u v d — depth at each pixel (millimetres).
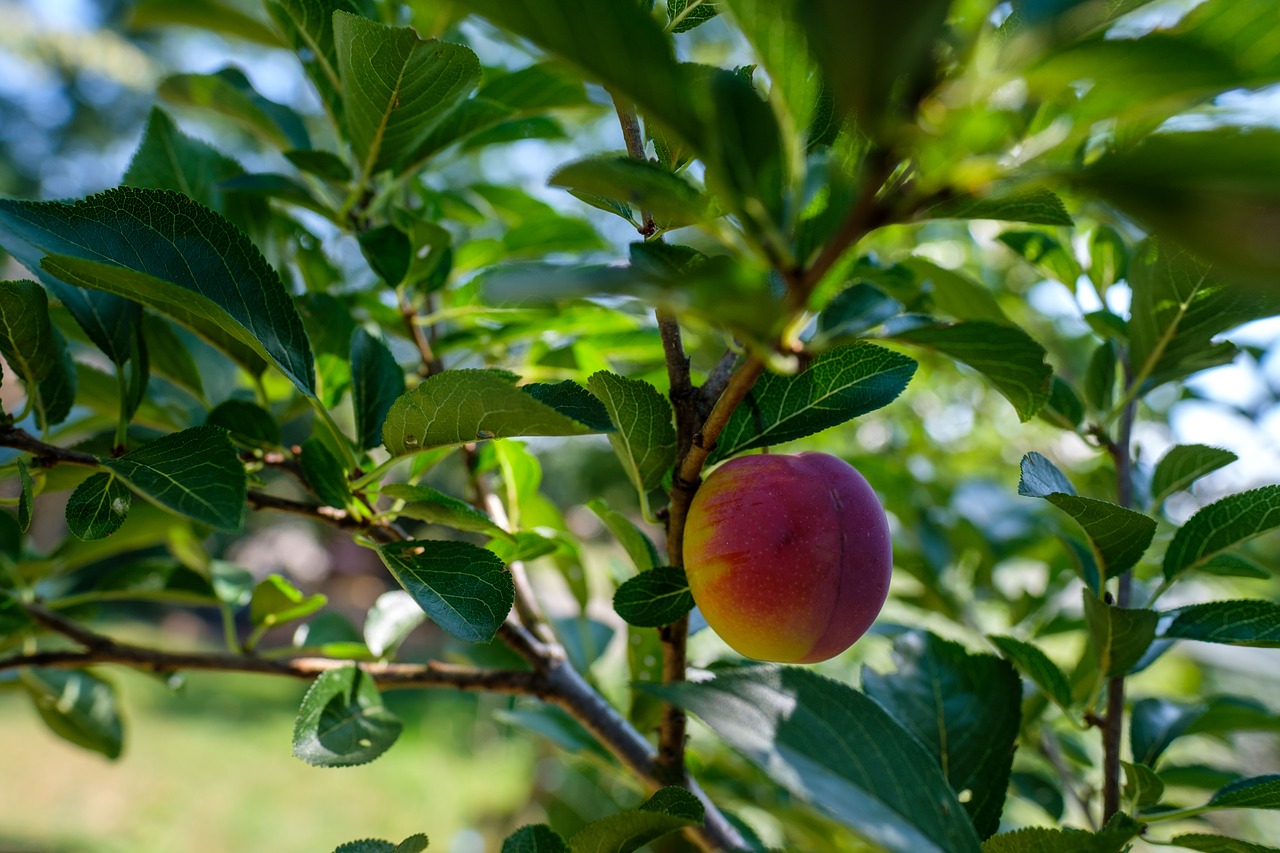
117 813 1396
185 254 250
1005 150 164
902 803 197
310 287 393
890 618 531
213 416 302
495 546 308
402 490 265
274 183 332
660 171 165
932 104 150
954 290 355
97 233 241
